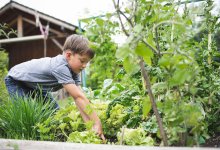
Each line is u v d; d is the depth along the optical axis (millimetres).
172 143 1450
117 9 1322
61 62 2422
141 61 1325
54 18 12039
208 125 1833
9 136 2068
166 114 1390
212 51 1962
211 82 1848
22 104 2131
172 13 1479
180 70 1221
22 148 1428
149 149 1188
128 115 2164
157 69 1707
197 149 1138
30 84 2713
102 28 1361
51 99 2711
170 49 1342
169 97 1384
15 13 12844
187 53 1300
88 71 6004
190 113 1309
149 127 1788
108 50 4996
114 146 1251
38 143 1401
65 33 12578
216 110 1938
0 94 2855
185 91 1476
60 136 2170
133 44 1197
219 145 1715
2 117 2143
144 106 1405
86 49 2389
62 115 2316
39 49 14266
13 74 2789
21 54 14469
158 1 1396
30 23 13516
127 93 2229
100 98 2920
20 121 2055
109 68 5270
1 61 4070
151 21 1368
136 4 1348
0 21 13016
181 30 1257
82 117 2162
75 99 2225
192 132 1366
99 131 2023
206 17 1913
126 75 2236
